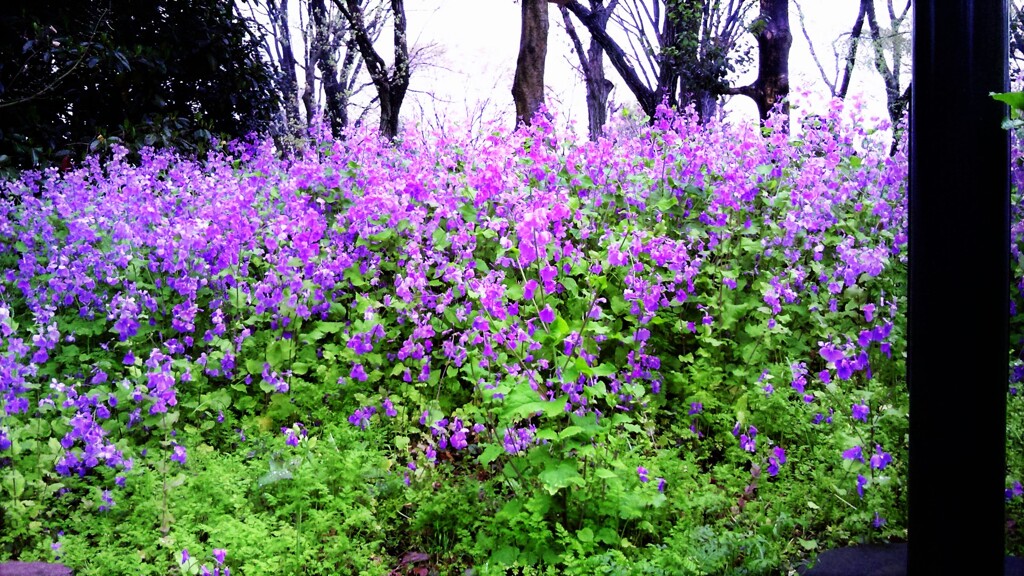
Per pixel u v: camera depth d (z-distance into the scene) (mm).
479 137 6691
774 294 4719
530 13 11438
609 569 3115
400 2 17141
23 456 4129
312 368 5289
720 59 15594
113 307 5008
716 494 3785
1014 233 4176
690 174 5836
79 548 3500
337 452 4113
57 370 5332
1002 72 2170
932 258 2207
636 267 5020
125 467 4039
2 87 8570
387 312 5480
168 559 3523
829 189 5555
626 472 3695
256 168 7867
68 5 9891
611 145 6156
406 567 3582
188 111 11203
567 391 3553
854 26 15852
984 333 2172
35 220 6504
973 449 2195
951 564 2230
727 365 4984
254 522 3518
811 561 3281
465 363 4719
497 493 3951
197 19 11016
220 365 5043
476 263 5223
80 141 9258
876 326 4180
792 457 4113
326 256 5566
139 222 6023
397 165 6848
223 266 5352
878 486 3504
